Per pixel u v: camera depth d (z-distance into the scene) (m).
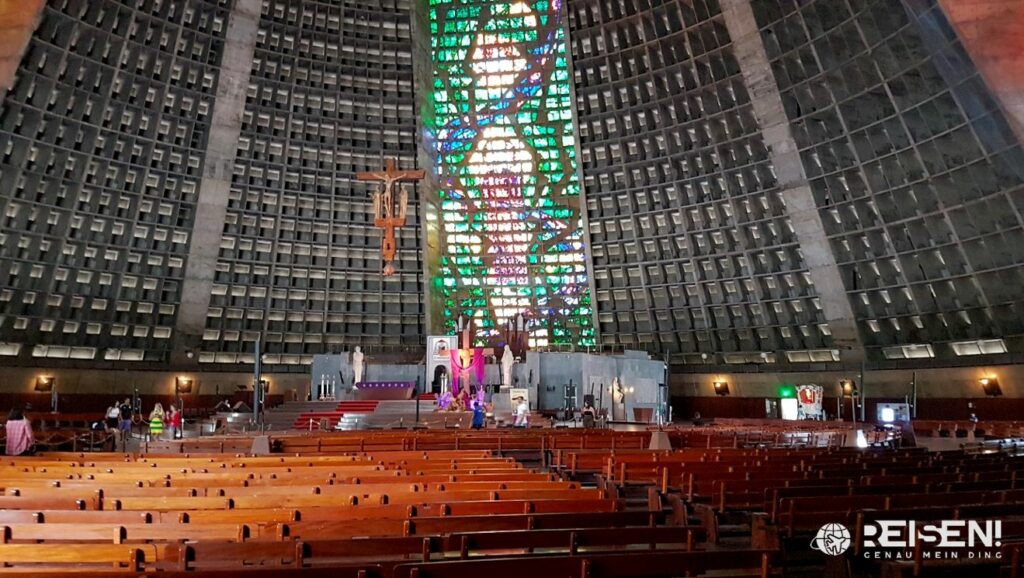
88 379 38.72
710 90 40.22
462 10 46.34
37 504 8.25
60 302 37.88
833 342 39.72
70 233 37.19
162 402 41.41
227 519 7.11
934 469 12.02
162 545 5.56
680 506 9.77
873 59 32.44
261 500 8.26
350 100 44.59
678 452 15.53
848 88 34.62
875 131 34.44
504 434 20.98
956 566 5.43
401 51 44.69
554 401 39.25
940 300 34.97
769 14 36.41
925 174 32.56
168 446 19.75
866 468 12.00
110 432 23.09
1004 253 31.91
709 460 14.10
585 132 45.16
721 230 41.88
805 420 36.62
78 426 31.70
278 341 45.50
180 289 41.34
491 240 47.31
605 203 45.62
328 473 11.11
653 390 42.44
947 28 27.94
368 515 7.53
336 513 7.42
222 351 44.16
